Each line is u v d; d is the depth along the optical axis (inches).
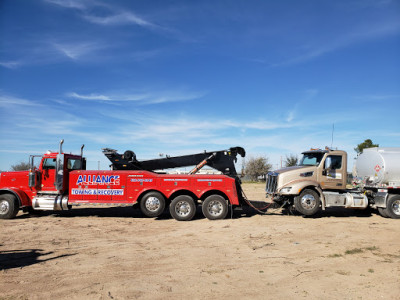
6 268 239.5
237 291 194.4
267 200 736.3
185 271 233.1
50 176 486.3
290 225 431.5
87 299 180.7
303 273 228.7
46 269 236.8
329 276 221.9
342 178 507.8
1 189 477.4
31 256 274.5
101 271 232.2
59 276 220.8
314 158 518.3
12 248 303.0
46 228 406.0
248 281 211.9
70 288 197.8
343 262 256.1
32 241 333.1
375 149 518.3
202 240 340.2
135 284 205.2
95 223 447.8
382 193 504.7
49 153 490.0
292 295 188.4
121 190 473.1
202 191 475.8
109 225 432.5
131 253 285.3
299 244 320.8
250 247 308.3
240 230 396.2
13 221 460.1
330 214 550.3
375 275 223.1
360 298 183.5
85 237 354.6
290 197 514.0
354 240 339.6
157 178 475.8
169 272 230.8
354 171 571.8
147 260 262.5
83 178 475.5
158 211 472.7
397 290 194.9
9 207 474.0
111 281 210.7
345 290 195.9
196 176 478.3
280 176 494.9
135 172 474.9
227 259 265.9
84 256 274.7
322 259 265.1
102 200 472.4
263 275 224.4
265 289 197.8
